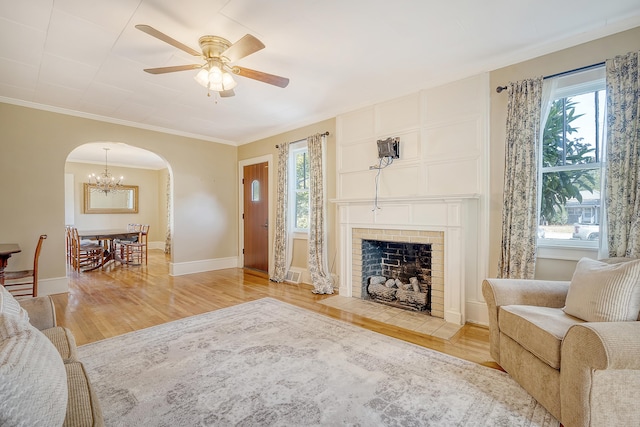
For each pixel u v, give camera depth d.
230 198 6.19
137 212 8.83
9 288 3.83
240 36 2.48
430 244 3.57
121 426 1.59
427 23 2.35
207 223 5.84
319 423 1.63
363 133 4.02
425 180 3.41
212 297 4.02
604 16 2.29
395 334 2.80
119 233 6.33
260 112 4.38
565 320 1.79
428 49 2.73
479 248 3.05
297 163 5.20
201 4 2.09
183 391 1.91
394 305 3.63
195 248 5.68
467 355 2.39
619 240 2.25
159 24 2.31
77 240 5.70
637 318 1.67
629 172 2.23
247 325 3.01
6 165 3.83
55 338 1.59
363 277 3.97
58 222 4.19
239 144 6.20
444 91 3.28
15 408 0.68
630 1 2.11
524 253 2.68
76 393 1.11
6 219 3.84
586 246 2.54
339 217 4.21
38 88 3.50
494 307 2.21
